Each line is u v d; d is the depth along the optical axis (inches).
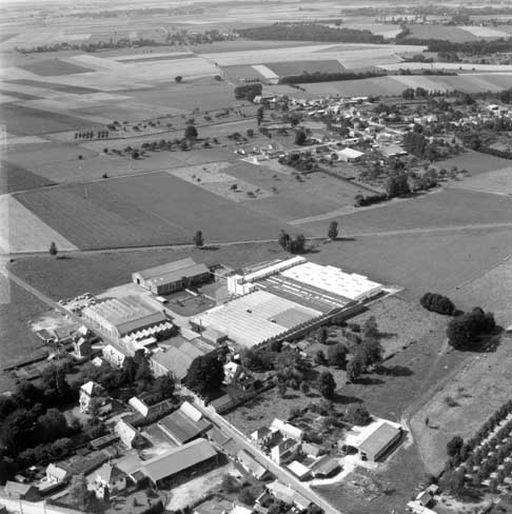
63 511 5492.1
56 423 6343.5
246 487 5679.1
